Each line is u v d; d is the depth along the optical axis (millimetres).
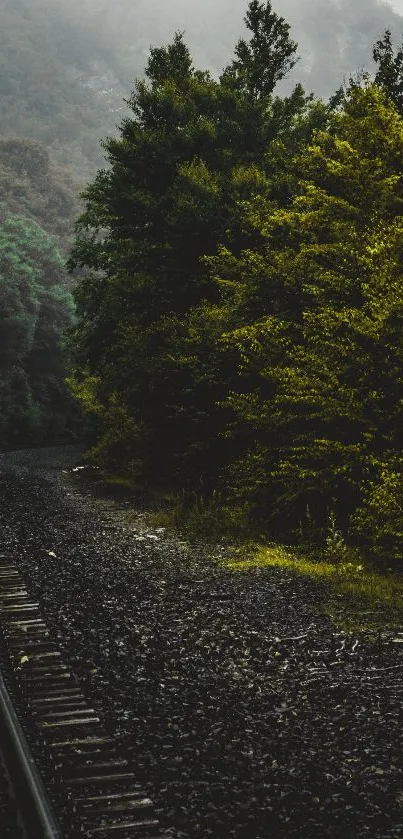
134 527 16109
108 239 31141
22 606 9039
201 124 25734
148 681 6570
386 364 12156
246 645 7609
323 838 4160
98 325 29422
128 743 5293
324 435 13219
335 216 14273
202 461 20375
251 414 14859
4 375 72812
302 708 5980
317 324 13188
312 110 27594
